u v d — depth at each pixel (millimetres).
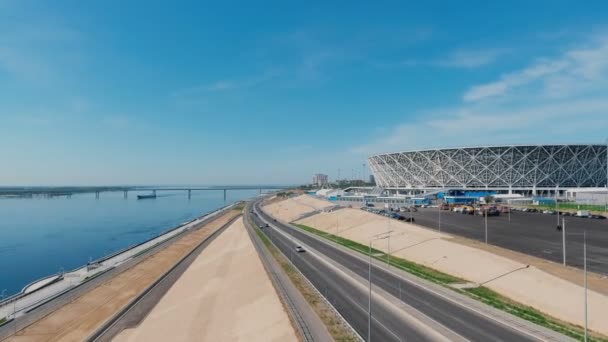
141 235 138750
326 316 42125
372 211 138500
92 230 150250
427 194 189750
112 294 62625
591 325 37562
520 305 44562
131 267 79438
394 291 50438
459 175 197625
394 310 43281
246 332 42844
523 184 186750
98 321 51750
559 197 168000
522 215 120938
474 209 132625
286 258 76250
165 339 44781
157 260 87562
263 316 45375
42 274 85438
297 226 135500
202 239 119750
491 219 112625
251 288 57250
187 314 51469
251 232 121938
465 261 61594
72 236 135125
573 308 41156
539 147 178375
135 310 55250
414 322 39469
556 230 88562
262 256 79750
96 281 68812
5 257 102000
